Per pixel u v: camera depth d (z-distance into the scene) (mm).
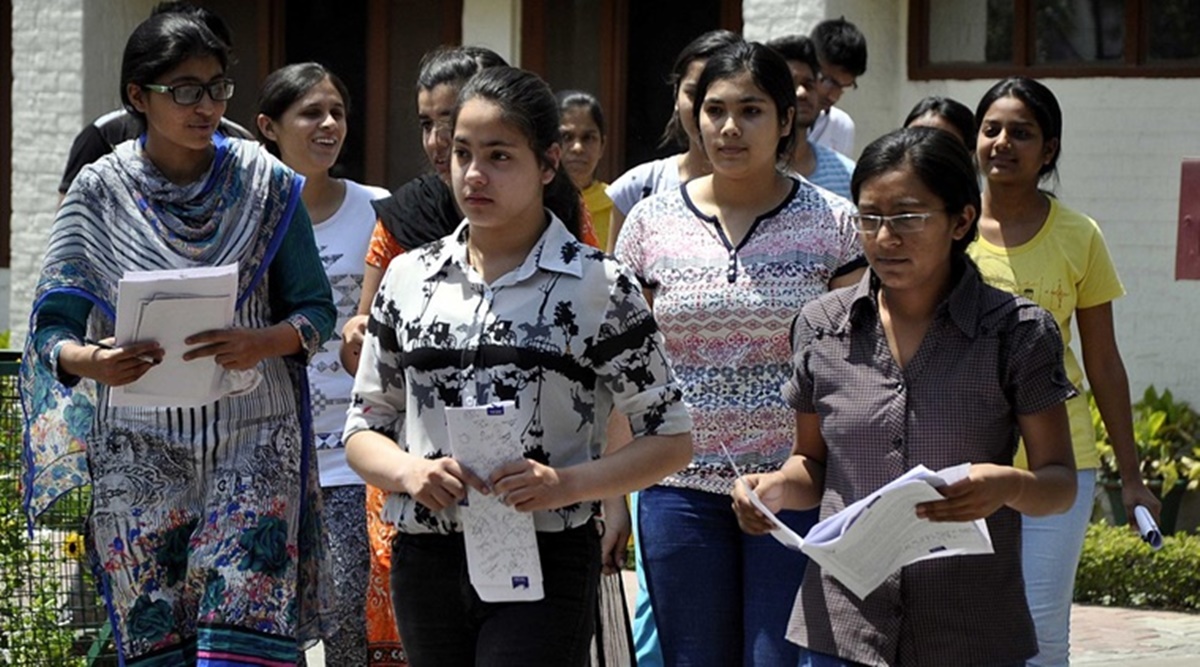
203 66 5703
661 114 14039
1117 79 12500
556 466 5000
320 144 7113
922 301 5078
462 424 4762
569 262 5008
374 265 6496
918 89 12992
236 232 5836
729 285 6176
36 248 14570
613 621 6469
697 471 6141
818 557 4770
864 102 12859
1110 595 10875
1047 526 6445
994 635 5004
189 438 5758
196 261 5785
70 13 14383
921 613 4996
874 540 4750
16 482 7387
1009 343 4984
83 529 6277
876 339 5117
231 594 5680
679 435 5062
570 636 5047
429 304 5066
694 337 6207
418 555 5113
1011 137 6707
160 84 5668
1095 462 6633
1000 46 12797
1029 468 5035
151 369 5488
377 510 6551
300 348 5848
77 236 5781
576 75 14250
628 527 6559
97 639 7359
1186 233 8531
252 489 5766
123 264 5762
